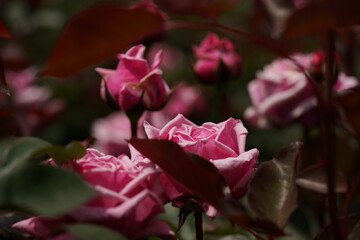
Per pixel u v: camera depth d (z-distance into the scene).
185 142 0.80
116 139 1.38
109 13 0.74
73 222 0.75
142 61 0.95
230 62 1.14
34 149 0.76
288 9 1.02
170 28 0.75
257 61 1.69
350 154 1.12
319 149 1.11
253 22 1.06
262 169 0.81
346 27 0.75
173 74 1.99
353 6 0.74
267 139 1.58
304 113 1.12
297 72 1.15
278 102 1.14
